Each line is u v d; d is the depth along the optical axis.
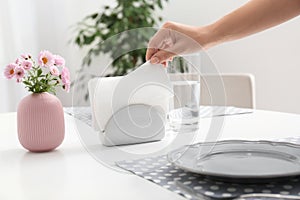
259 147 0.93
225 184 0.73
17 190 0.77
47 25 3.35
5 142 1.21
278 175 0.68
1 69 3.05
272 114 1.53
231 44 3.10
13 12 3.14
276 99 2.87
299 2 1.14
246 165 0.81
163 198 0.70
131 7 3.17
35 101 1.05
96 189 0.76
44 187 0.78
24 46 3.21
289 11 1.16
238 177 0.69
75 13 3.46
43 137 1.05
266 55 2.89
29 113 1.04
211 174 0.71
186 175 0.80
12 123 1.52
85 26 3.50
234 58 3.09
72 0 3.43
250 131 1.24
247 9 1.18
